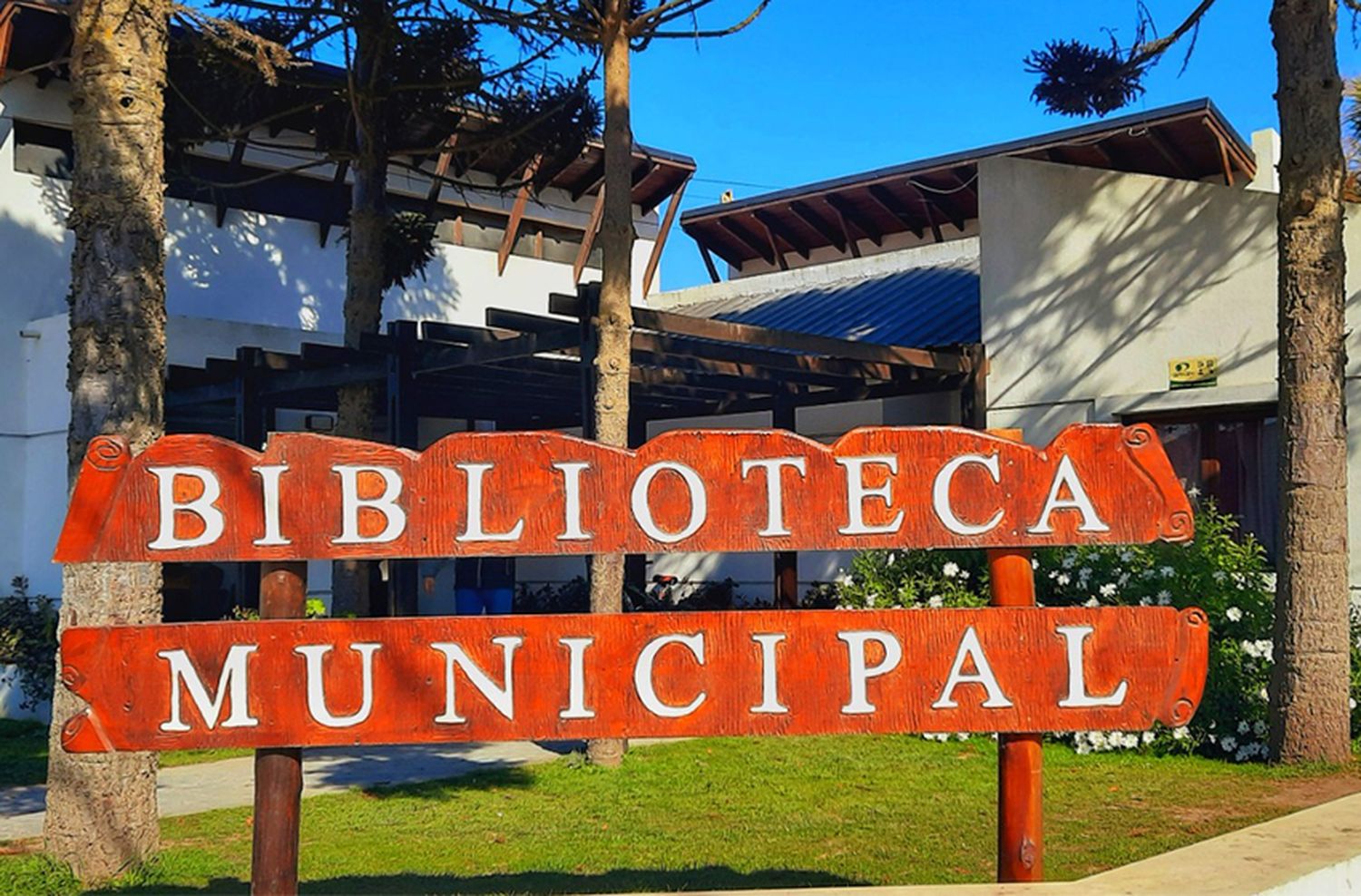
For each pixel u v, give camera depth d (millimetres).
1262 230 12344
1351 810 4703
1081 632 3775
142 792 6582
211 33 9203
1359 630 10102
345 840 7281
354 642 3754
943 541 3773
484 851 6926
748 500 3791
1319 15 8883
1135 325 13250
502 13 10945
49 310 16969
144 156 6996
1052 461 3779
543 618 3791
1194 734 9500
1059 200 13945
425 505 3775
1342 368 8914
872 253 25688
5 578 16047
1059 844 6770
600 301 10102
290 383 14391
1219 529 10828
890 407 16578
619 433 9930
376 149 13953
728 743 10305
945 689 3770
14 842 7379
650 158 22719
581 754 9812
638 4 10586
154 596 6711
